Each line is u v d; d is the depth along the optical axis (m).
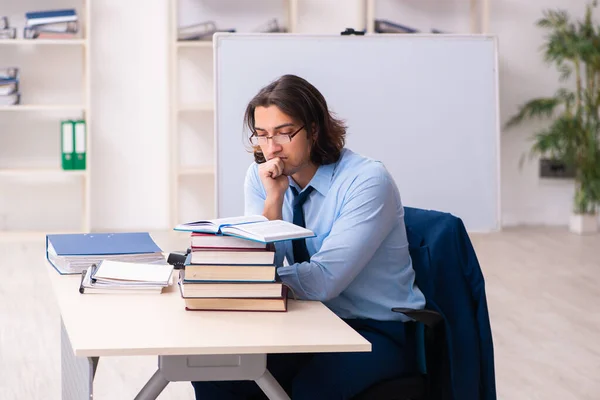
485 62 3.81
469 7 7.04
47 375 3.54
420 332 2.27
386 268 2.25
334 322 1.86
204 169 6.69
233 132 3.64
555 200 7.32
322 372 2.13
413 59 3.77
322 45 3.71
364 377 2.14
